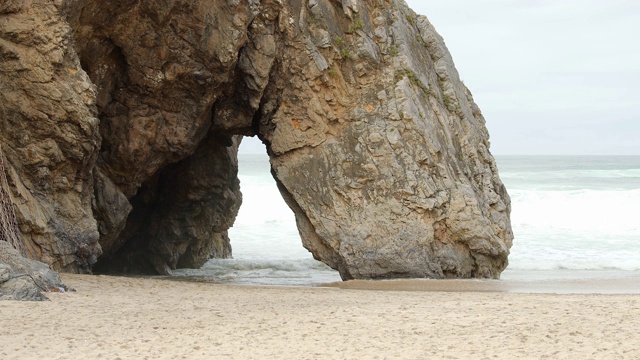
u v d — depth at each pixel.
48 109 19.36
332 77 24.14
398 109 23.97
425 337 11.59
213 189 27.95
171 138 23.50
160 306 14.85
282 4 23.72
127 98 22.95
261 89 23.86
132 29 21.91
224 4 22.56
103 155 23.30
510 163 123.88
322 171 24.02
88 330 11.98
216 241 31.61
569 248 34.53
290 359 10.16
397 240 23.31
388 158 23.70
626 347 10.81
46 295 15.12
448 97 26.22
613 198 46.78
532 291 20.81
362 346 10.95
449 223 23.78
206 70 22.86
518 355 10.34
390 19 25.31
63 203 20.06
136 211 27.48
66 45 19.52
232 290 18.89
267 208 47.91
